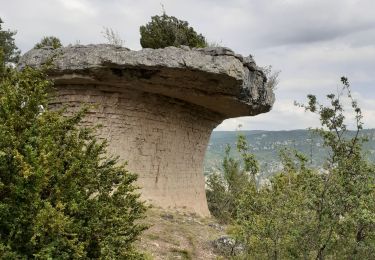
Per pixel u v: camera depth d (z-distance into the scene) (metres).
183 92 14.35
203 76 12.96
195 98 14.89
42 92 6.14
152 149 15.45
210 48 13.24
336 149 7.86
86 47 13.73
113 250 5.95
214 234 13.38
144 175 15.14
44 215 4.88
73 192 5.75
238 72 12.94
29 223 5.18
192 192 17.53
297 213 8.31
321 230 7.99
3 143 5.37
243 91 14.02
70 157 6.11
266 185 9.52
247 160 10.81
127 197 6.86
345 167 7.73
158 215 14.23
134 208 6.98
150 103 15.03
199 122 17.28
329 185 7.81
